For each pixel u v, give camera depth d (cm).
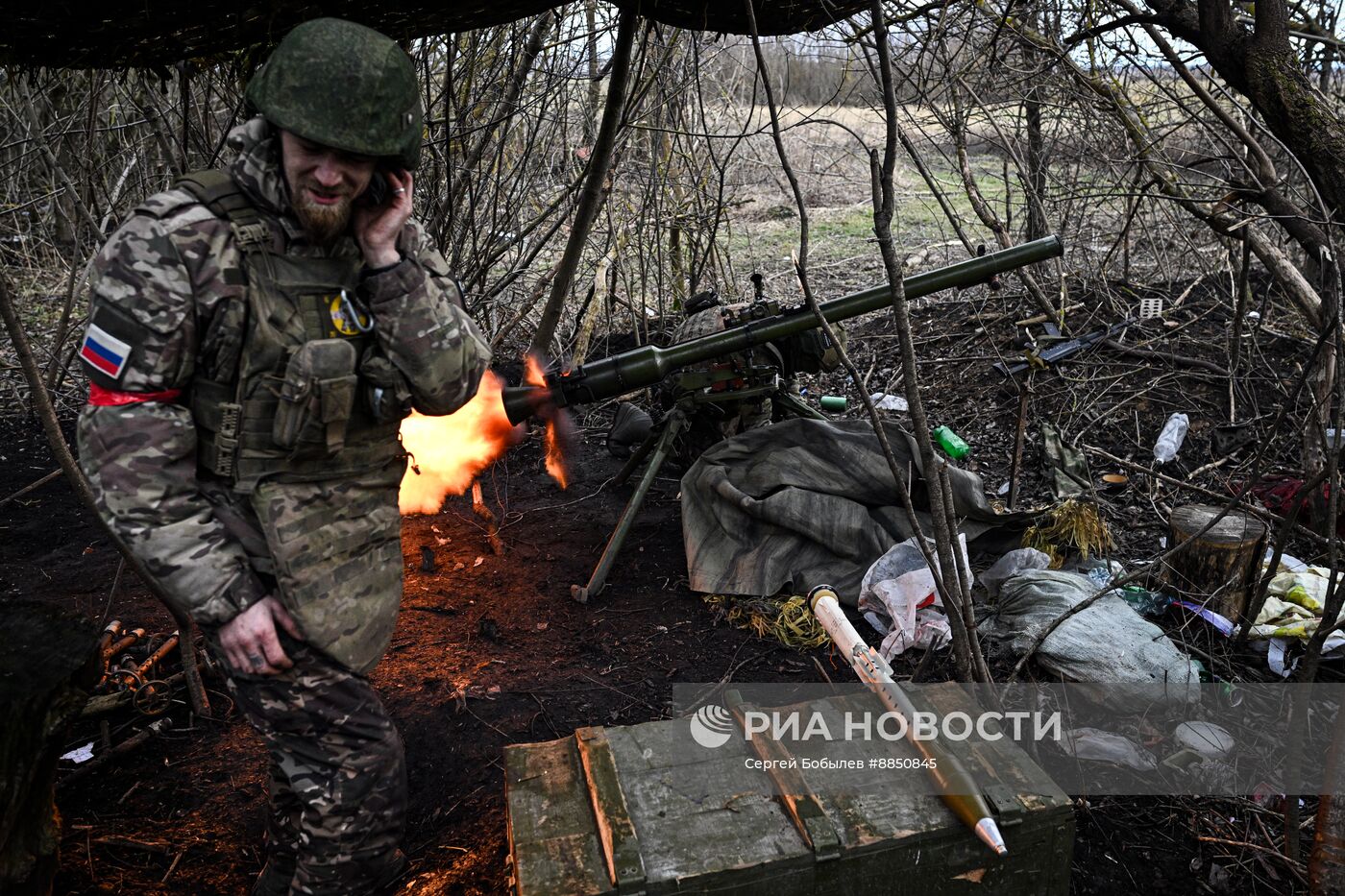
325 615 174
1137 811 240
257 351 162
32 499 427
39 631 190
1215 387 450
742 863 165
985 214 425
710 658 311
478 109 480
